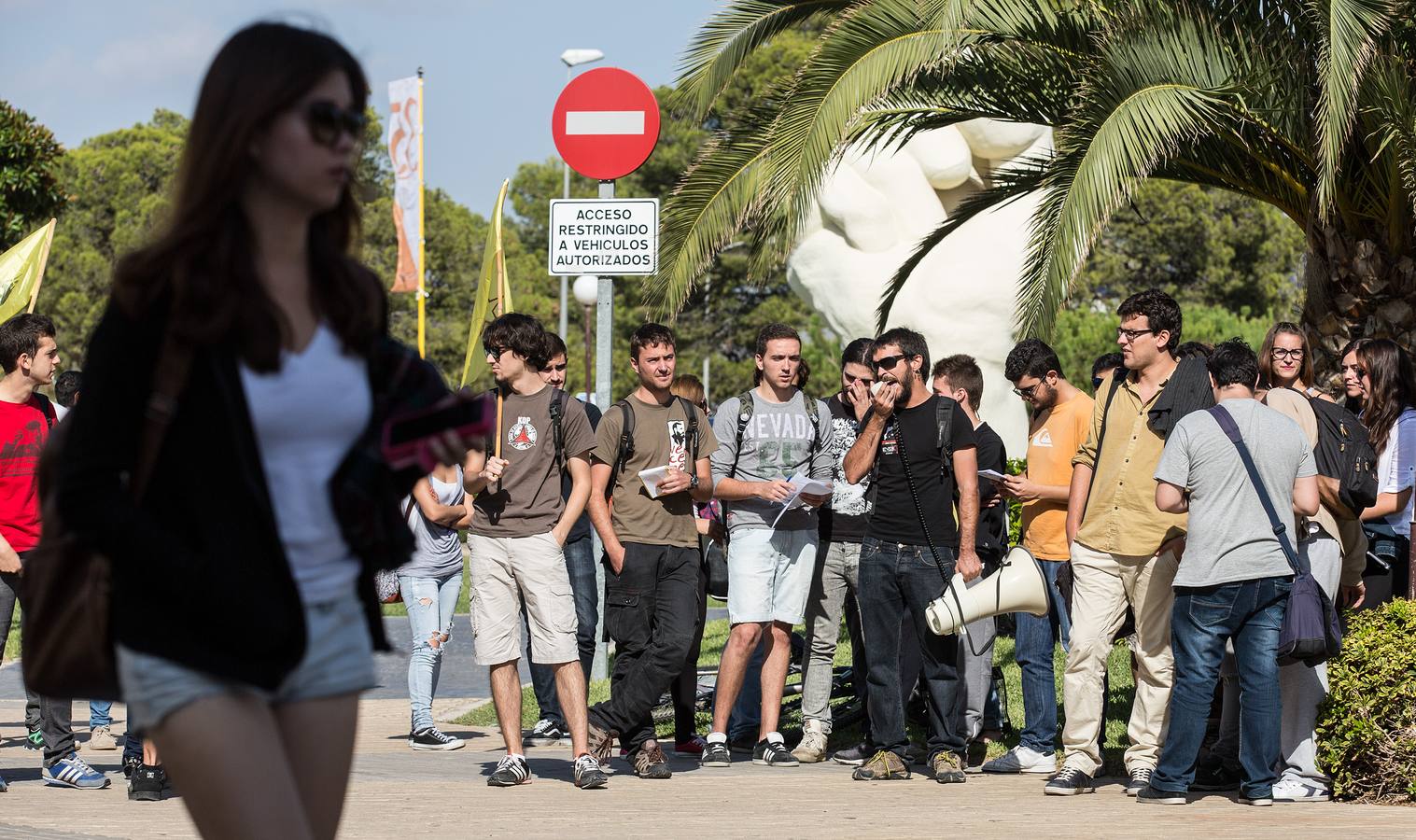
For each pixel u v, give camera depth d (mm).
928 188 28016
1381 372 10250
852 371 11617
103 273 70125
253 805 3207
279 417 3371
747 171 15156
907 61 12883
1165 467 8969
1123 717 12680
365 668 3627
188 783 3230
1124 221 64250
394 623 25688
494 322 9977
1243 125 13445
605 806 8898
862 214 27688
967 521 10211
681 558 10375
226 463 3262
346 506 3465
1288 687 9453
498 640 9922
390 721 14898
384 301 3641
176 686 3189
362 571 3605
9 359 10219
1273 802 9164
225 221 3316
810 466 11078
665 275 15422
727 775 10594
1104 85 12641
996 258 26938
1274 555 8781
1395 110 12273
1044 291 12125
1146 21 12680
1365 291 13570
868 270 27781
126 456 3193
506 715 9992
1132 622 10188
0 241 32031
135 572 3152
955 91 14508
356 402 3543
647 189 71375
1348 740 9156
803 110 13133
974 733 11164
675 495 10391
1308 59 12586
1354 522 10023
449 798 9219
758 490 10562
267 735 3283
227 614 3189
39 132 32562
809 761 11320
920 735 12266
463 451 3652
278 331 3305
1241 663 9008
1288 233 65938
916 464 10195
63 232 71562
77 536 3176
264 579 3277
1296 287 66188
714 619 25312
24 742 13258
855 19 13094
